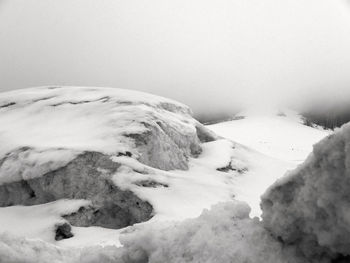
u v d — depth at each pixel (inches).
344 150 56.5
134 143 474.0
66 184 419.2
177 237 79.1
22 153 459.2
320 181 60.1
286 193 68.1
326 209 59.9
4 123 585.9
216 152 626.5
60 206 391.5
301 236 67.6
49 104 624.1
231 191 450.3
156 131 510.0
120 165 424.2
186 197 401.4
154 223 87.2
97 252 87.3
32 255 89.5
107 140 470.9
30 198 437.7
